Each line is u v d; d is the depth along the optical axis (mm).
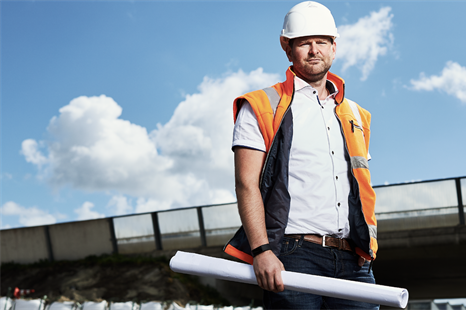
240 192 1581
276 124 1631
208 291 13320
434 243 12172
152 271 13750
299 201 1627
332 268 1639
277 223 1567
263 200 1606
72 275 14250
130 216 15086
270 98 1686
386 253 12703
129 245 15000
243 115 1688
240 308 11148
